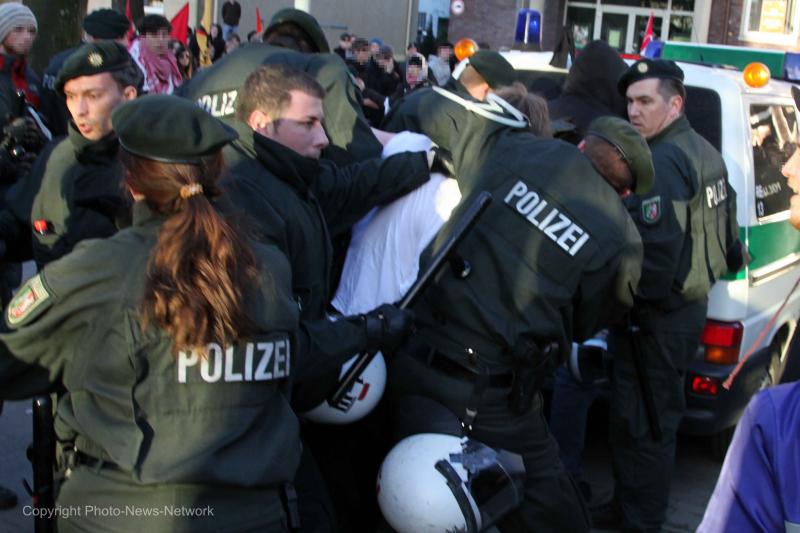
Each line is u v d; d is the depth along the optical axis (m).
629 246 2.99
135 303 1.99
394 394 3.08
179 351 1.99
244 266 2.04
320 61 3.57
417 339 3.03
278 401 2.17
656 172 3.83
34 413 2.33
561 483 3.12
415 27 19.16
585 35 19.50
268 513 2.10
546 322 2.91
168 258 1.97
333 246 3.37
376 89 11.61
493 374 2.94
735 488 1.77
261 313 2.07
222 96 3.54
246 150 2.76
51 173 3.10
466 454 2.76
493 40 18.91
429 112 3.49
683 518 4.51
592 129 3.10
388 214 3.21
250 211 2.64
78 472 2.09
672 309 3.95
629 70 4.08
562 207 2.93
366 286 3.20
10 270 4.84
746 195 4.60
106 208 2.72
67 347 2.08
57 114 5.39
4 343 2.07
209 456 2.00
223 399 2.03
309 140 2.82
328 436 3.14
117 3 10.57
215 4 15.09
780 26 18.36
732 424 4.71
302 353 2.40
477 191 2.99
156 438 2.00
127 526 2.00
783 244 5.06
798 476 1.71
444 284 2.95
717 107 4.69
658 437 4.02
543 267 2.90
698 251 3.95
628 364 4.04
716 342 4.41
